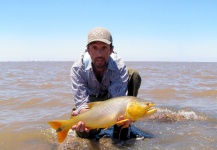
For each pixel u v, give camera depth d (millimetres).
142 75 9656
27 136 2158
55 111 3113
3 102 3656
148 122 2527
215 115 2846
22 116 2855
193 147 1867
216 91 4711
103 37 1731
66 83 6371
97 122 1535
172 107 3328
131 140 2020
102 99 2078
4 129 2338
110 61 1923
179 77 8750
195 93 4590
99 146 1908
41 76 9555
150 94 4441
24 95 4262
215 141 1987
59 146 1926
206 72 12969
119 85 1951
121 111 1479
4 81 7262
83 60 1954
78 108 1787
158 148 1855
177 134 2162
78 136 2084
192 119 2658
